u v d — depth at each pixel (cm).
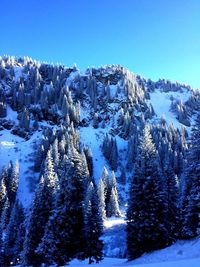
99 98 19962
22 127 16000
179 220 4644
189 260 2053
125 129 16912
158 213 3938
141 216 3903
